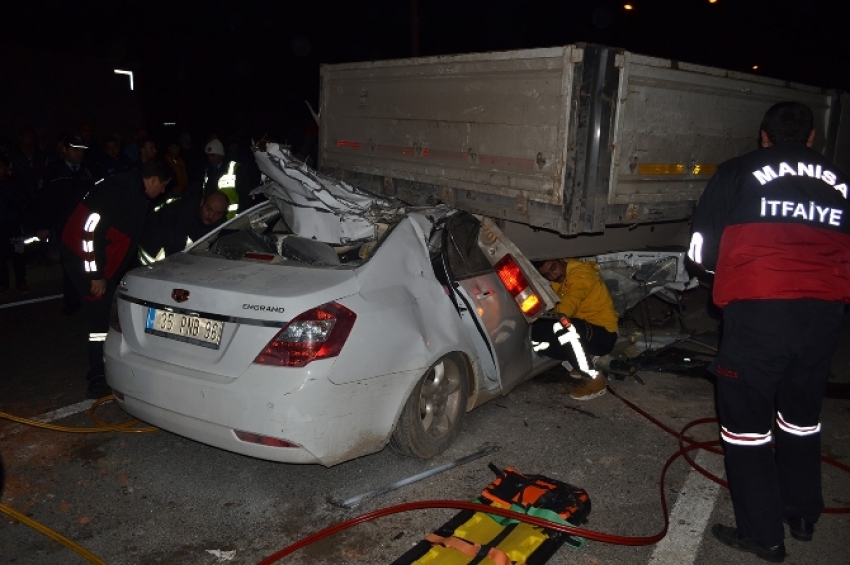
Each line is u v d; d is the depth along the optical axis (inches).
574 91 164.9
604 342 196.4
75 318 271.7
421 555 119.8
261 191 179.3
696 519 138.7
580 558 125.2
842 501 147.4
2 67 517.7
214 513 137.3
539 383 209.0
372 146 245.0
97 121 578.6
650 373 219.5
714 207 128.2
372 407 135.9
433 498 143.6
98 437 168.4
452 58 201.0
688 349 240.1
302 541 123.8
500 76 185.2
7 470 151.5
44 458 157.4
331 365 128.1
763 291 118.1
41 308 284.8
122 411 183.6
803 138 127.3
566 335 189.2
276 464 156.9
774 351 118.3
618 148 175.5
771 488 124.6
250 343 128.1
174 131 833.5
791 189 121.2
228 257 161.5
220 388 128.0
